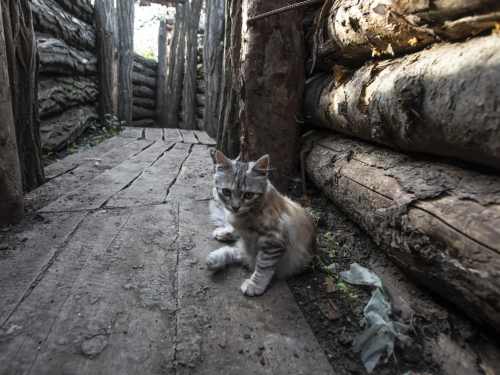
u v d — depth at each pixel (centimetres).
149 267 48
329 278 48
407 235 38
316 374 33
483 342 34
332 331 39
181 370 32
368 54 57
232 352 35
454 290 33
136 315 39
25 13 70
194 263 50
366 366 34
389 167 47
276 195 52
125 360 33
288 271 50
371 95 48
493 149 30
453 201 34
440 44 39
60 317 38
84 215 64
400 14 39
